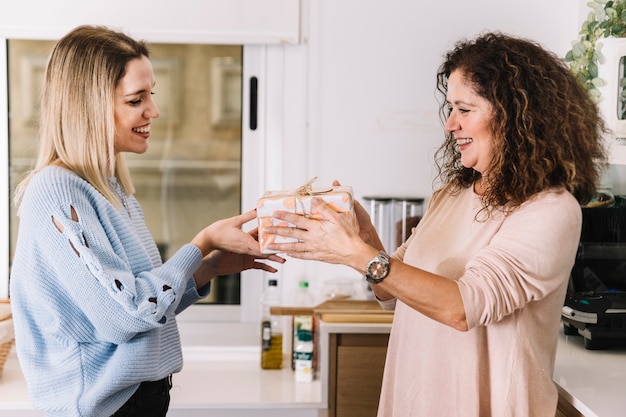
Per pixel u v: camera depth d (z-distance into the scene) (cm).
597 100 229
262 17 270
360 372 236
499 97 160
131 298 158
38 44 277
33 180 165
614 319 216
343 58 276
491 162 164
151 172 286
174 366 183
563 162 159
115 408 170
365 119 278
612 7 222
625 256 240
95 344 168
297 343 257
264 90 280
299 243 161
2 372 256
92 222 162
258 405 236
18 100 279
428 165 279
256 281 289
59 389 168
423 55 275
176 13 268
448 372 168
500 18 274
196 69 282
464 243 169
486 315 154
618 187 256
